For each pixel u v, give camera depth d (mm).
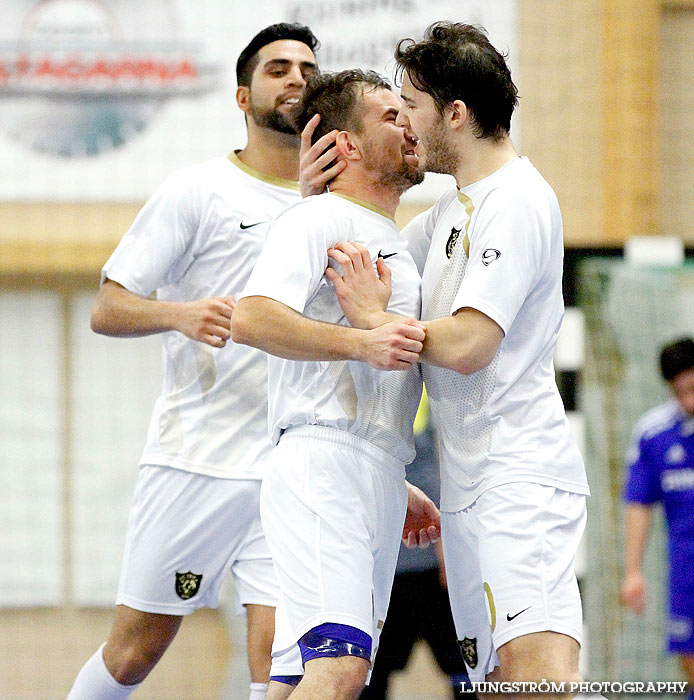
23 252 22453
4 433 23500
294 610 7621
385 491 8047
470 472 7980
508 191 7781
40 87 22141
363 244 8109
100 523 23516
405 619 12977
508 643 7602
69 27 22094
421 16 21641
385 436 8047
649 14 22406
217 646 21953
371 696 13000
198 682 21828
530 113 22391
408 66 8062
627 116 22312
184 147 22266
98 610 23344
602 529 18453
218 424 10023
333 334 7508
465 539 8109
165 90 22188
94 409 23672
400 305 8156
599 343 18938
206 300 9586
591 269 19078
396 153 8250
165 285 10570
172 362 10289
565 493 7906
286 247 7766
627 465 18516
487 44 7988
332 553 7621
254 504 9914
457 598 8430
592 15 22250
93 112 22219
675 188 22953
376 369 7906
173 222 10062
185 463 9984
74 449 23641
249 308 7652
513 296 7578
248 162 10352
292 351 7559
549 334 8133
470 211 7988
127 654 10211
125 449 23734
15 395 23516
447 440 8211
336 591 7539
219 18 22062
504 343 7945
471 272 7699
